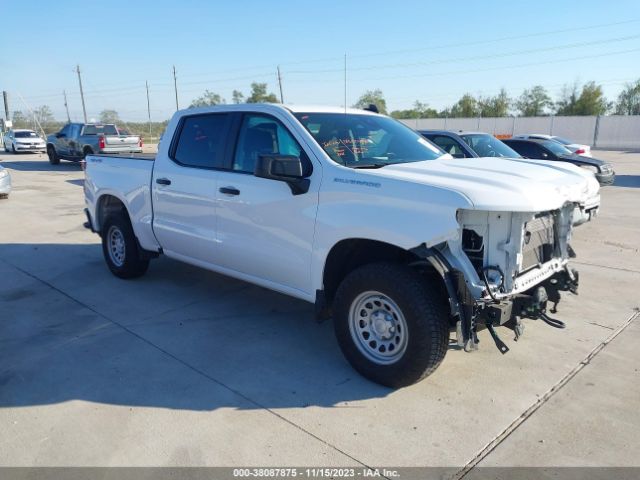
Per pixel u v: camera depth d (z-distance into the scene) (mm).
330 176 4027
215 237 5008
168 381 4051
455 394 3834
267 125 4633
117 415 3594
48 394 3871
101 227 6828
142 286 6336
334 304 4090
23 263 7434
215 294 6043
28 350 4598
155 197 5680
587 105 70688
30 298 5949
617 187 15664
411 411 3619
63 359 4422
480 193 3404
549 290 4320
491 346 4609
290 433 3383
